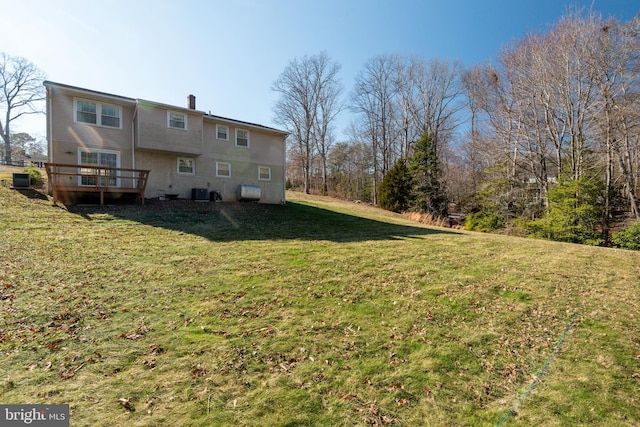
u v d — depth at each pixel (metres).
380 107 34.59
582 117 18.56
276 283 5.38
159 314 4.11
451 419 2.47
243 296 4.79
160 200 14.28
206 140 16.45
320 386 2.83
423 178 26.52
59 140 12.66
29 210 10.02
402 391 2.79
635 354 3.43
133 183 14.18
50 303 4.24
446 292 5.20
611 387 2.88
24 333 3.48
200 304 4.45
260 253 7.41
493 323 4.15
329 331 3.83
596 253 8.98
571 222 16.81
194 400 2.59
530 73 20.27
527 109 21.36
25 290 4.59
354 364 3.18
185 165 15.77
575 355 3.41
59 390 2.64
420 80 32.25
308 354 3.33
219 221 11.71
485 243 10.18
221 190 16.92
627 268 7.04
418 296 5.01
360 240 9.77
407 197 27.58
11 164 31.77
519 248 9.46
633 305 4.78
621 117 17.42
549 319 4.29
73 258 6.24
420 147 27.36
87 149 13.22
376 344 3.57
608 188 18.36
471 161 28.22
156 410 2.46
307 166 33.44
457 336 3.79
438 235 11.93
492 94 24.44
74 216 10.09
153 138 14.09
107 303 4.35
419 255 7.81
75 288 4.79
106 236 8.22
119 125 13.97
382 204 29.22
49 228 8.45
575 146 18.88
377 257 7.41
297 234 10.38
